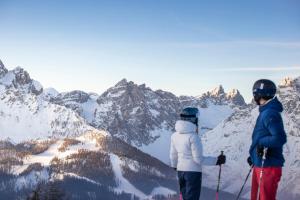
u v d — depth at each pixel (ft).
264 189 28.60
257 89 29.68
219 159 34.06
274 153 28.60
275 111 28.94
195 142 33.91
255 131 29.76
